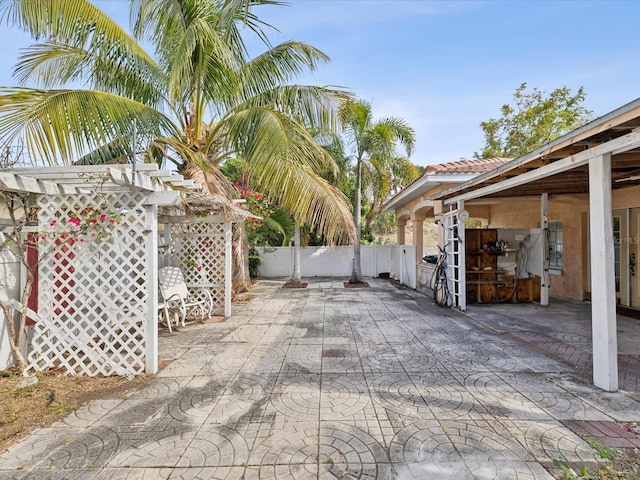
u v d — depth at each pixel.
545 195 8.08
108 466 2.37
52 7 5.18
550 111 18.00
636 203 7.18
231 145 6.94
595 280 3.58
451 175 8.74
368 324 6.44
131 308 4.10
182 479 2.23
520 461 2.37
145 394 3.50
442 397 3.36
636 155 4.09
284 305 8.48
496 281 8.40
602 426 2.81
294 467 2.35
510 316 6.99
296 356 4.64
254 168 6.14
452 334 5.69
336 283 12.93
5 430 2.83
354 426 2.85
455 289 8.02
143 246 4.16
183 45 5.57
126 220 4.09
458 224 7.61
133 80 6.75
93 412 3.13
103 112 5.24
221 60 6.33
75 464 2.39
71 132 4.77
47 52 6.14
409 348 4.93
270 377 3.92
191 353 4.80
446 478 2.21
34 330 4.13
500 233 8.63
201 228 7.76
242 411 3.12
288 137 6.08
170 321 6.36
